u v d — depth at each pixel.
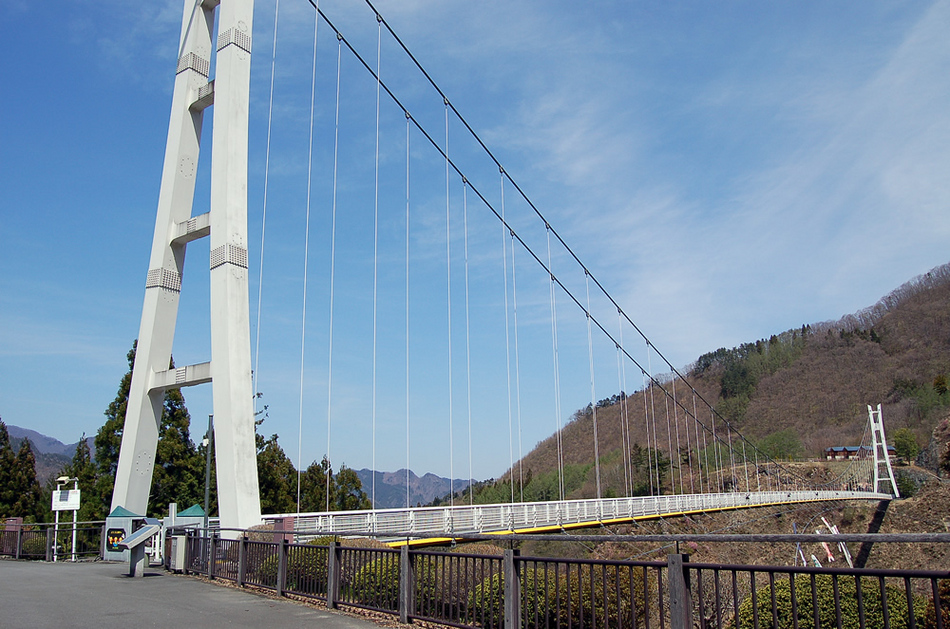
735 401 138.75
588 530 30.31
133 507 22.38
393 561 8.70
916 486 80.19
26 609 9.44
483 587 7.45
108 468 33.72
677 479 84.81
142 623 8.34
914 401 114.00
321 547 9.99
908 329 135.75
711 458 93.62
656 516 37.47
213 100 23.70
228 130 22.14
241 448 20.00
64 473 35.84
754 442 123.88
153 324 23.44
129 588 11.85
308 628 8.05
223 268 21.08
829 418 124.12
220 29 23.17
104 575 14.20
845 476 93.19
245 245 21.73
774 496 59.12
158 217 24.23
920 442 100.62
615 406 104.62
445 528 22.33
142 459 22.78
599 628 7.58
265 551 11.53
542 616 7.73
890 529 65.12
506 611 7.01
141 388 23.02
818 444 116.81
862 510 69.00
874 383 126.00
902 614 7.89
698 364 161.25
